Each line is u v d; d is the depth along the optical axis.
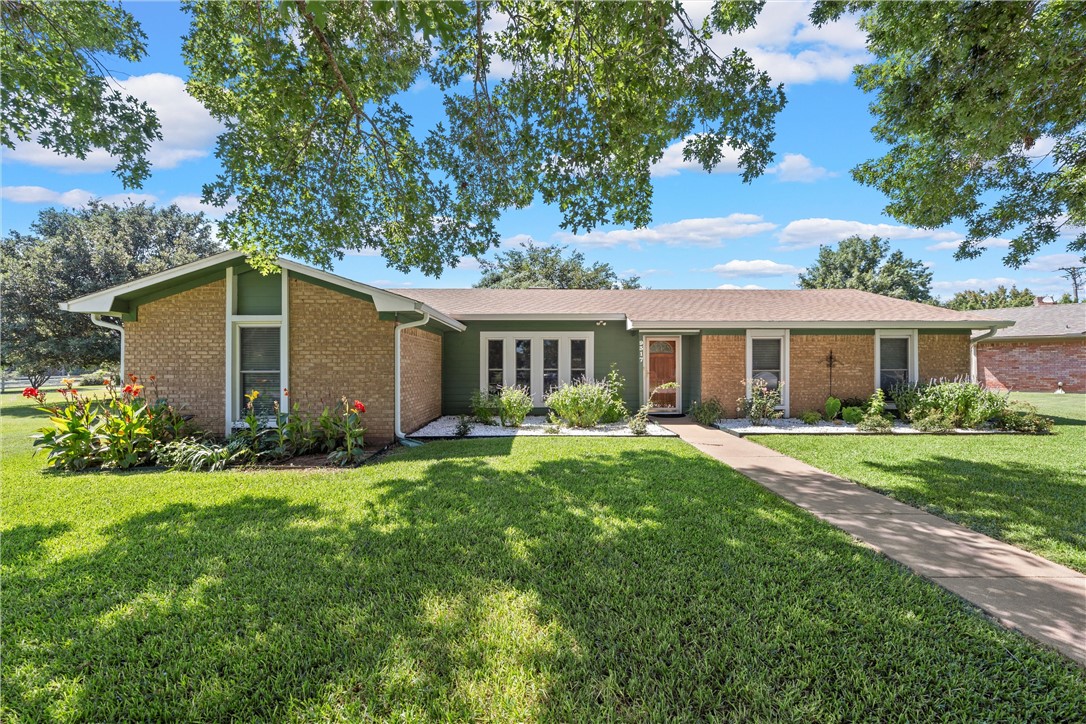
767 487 5.79
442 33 3.68
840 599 3.00
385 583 3.21
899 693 2.17
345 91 5.87
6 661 2.45
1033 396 19.38
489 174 6.85
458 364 13.28
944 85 5.85
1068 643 2.57
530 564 3.50
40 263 18.59
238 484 5.81
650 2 4.77
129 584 3.24
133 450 7.18
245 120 6.36
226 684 2.27
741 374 12.27
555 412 12.31
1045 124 6.05
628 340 13.37
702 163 6.16
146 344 8.88
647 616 2.79
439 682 2.25
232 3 5.46
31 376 20.70
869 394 12.24
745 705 2.10
